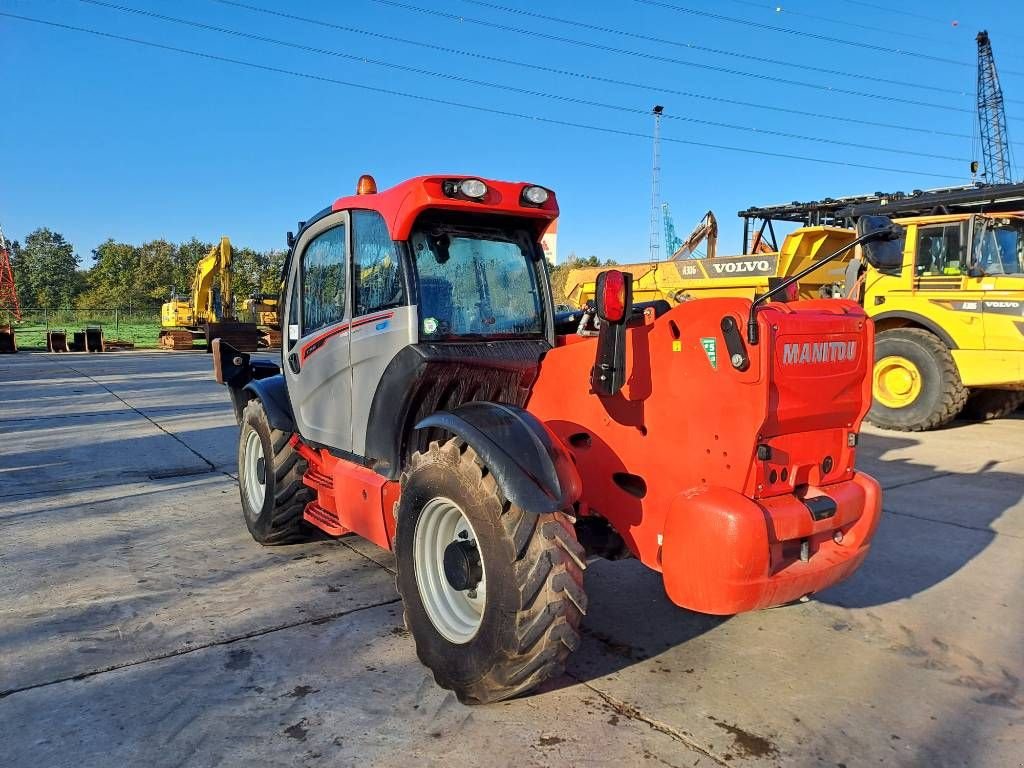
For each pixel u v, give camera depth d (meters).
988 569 4.48
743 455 2.75
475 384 3.45
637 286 13.49
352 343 3.74
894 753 2.62
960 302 8.91
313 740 2.64
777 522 2.75
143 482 6.59
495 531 2.72
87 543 4.86
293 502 4.50
